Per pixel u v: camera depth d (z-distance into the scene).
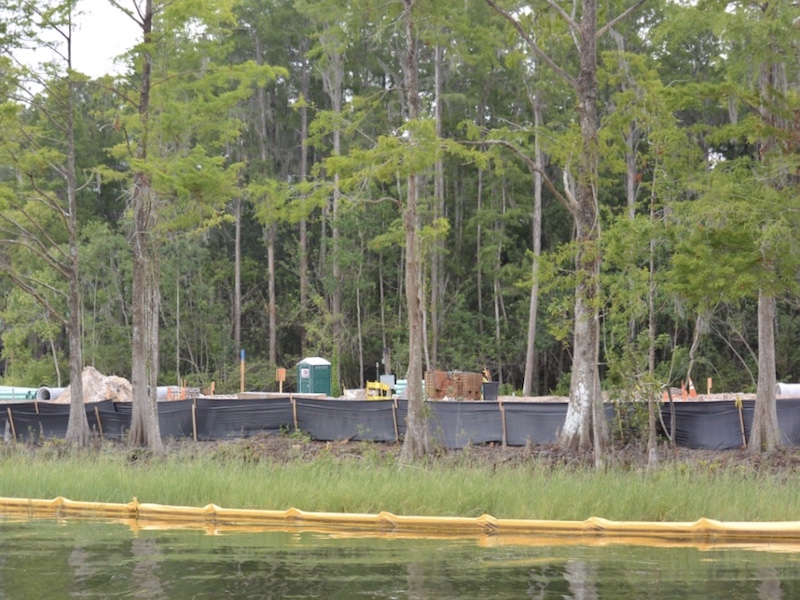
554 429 55.41
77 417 61.97
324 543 27.28
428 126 47.91
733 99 48.56
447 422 57.41
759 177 44.53
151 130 55.66
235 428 62.53
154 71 57.38
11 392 97.44
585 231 48.69
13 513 34.44
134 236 59.94
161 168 53.19
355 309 134.50
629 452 50.19
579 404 51.25
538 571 22.95
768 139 49.28
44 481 37.09
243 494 33.53
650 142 46.88
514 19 53.09
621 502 30.00
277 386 128.50
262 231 147.75
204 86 56.22
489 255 121.12
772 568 23.16
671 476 32.72
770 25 44.28
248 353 139.75
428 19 52.69
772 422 52.03
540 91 108.69
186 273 130.88
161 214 59.81
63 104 64.31
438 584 21.52
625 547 26.27
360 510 31.80
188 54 56.59
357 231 124.75
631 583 21.42
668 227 42.94
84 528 30.56
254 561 24.50
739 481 33.72
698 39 108.38
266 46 142.12
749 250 41.38
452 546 26.59
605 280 44.84
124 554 25.62
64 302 116.69
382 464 44.94
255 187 51.12
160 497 34.56
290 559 24.72
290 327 140.00
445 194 138.12
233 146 138.00
